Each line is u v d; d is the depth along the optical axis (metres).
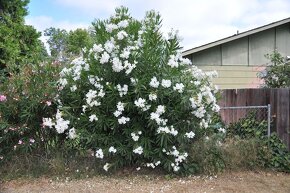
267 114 6.12
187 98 5.02
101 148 5.23
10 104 5.41
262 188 4.86
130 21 5.51
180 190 4.75
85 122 5.30
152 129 5.17
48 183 5.10
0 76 6.22
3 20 10.69
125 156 5.31
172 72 5.15
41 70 5.71
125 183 5.05
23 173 5.41
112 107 5.20
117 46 5.18
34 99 5.39
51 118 5.45
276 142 5.89
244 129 6.34
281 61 9.02
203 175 5.37
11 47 10.01
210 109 5.29
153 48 5.25
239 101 6.68
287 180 5.23
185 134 5.16
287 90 5.99
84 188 4.87
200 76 5.43
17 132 5.42
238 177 5.31
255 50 11.40
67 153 5.66
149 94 4.98
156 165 5.27
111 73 5.25
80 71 5.39
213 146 5.61
